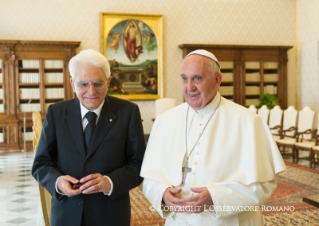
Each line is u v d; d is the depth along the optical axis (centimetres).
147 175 201
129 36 1095
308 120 850
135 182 207
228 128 199
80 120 206
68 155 202
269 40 1203
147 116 1133
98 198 200
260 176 184
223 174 189
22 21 1022
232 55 1136
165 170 202
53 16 1043
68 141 204
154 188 196
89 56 191
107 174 198
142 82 1114
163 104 880
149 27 1106
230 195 177
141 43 1105
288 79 1227
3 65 982
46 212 231
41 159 212
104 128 205
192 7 1141
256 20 1190
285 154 921
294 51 1224
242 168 190
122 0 1091
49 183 196
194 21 1144
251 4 1184
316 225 410
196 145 201
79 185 188
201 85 186
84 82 190
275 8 1204
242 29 1180
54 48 1009
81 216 198
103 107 209
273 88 1183
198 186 190
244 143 194
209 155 194
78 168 200
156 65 1120
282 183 606
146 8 1109
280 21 1209
